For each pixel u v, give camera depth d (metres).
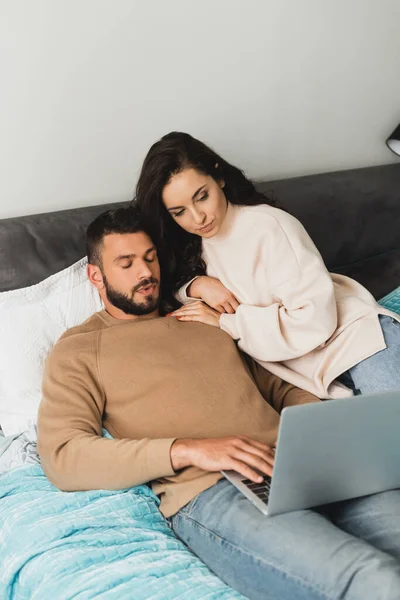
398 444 1.29
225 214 1.78
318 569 1.17
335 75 2.53
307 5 2.39
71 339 1.61
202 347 1.65
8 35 1.93
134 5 2.08
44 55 1.98
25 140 2.02
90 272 1.74
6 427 1.71
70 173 2.10
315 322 1.66
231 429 1.54
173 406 1.55
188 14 2.17
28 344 1.73
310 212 2.23
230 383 1.60
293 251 1.72
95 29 2.04
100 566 1.28
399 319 1.70
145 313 1.69
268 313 1.68
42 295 1.79
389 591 1.09
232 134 2.36
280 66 2.39
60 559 1.29
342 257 2.31
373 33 2.56
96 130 2.11
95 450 1.44
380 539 1.30
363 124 2.65
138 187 1.75
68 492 1.47
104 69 2.08
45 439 1.51
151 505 1.47
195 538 1.38
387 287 2.25
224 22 2.24
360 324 1.70
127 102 2.14
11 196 2.03
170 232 1.79
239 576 1.28
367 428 1.23
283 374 1.72
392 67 2.65
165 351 1.61
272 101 2.41
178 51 2.19
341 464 1.26
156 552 1.33
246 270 1.77
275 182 2.24
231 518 1.33
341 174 2.38
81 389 1.54
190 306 1.73
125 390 1.57
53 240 1.87
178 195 1.67
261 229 1.75
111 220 1.68
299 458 1.21
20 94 1.98
